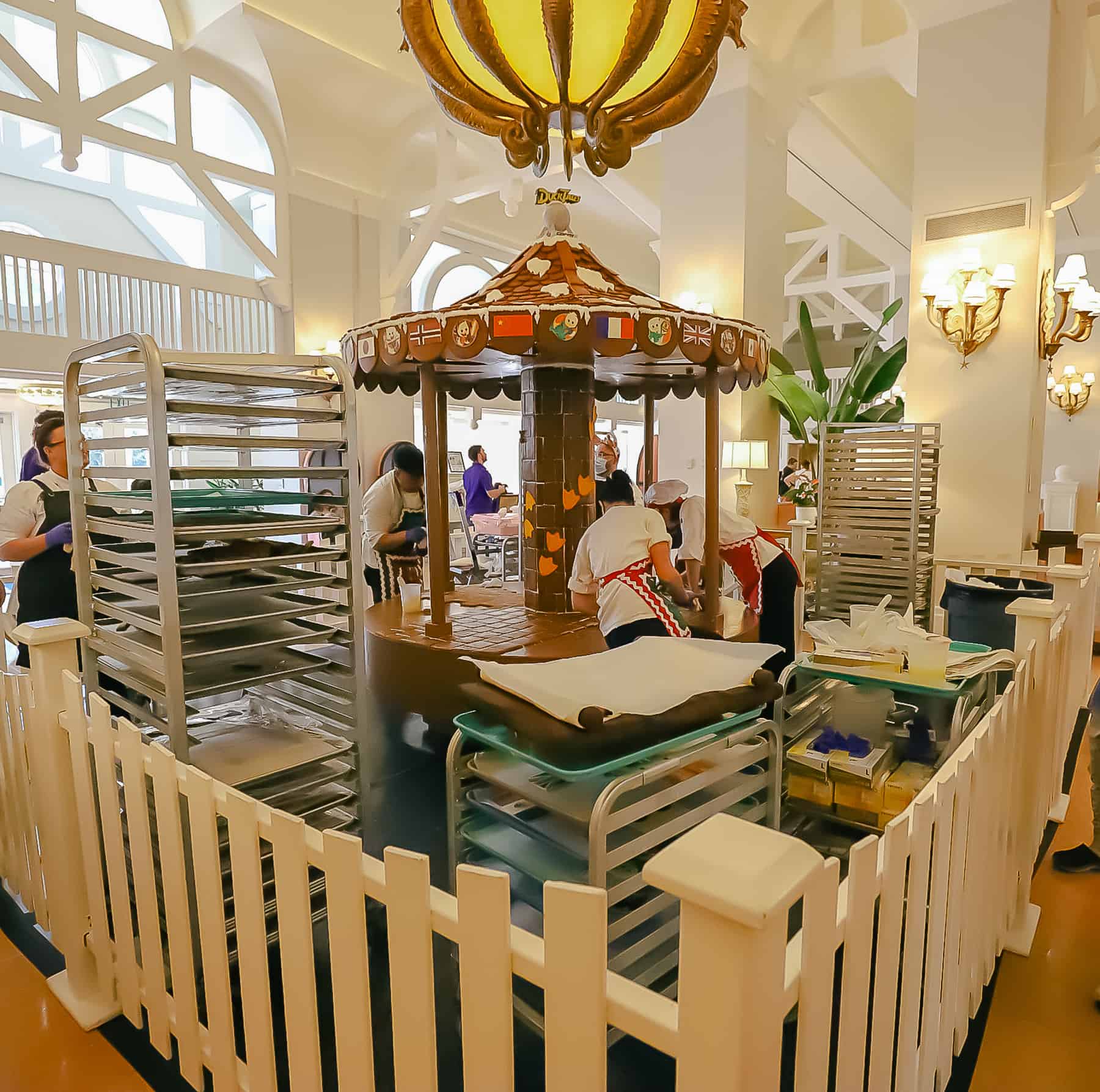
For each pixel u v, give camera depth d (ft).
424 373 9.92
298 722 7.29
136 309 21.17
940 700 7.31
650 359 10.43
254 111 23.75
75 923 5.90
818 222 41.65
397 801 8.56
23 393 26.32
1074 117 17.65
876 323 38.65
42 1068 5.27
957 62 18.12
